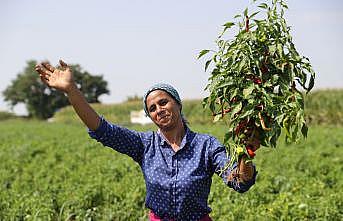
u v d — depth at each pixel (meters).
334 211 9.01
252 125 4.44
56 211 10.42
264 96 4.34
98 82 106.69
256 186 11.41
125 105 61.19
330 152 18.62
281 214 8.95
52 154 20.47
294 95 4.33
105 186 11.85
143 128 41.91
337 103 37.00
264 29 4.45
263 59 4.45
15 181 13.64
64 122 67.50
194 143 4.92
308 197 10.26
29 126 51.47
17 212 9.70
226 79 4.47
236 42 4.51
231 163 4.47
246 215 9.12
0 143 27.97
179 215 4.89
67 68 4.75
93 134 4.87
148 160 4.97
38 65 4.71
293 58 4.39
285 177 13.09
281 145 21.25
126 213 9.66
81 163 17.73
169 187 4.86
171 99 4.87
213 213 9.34
